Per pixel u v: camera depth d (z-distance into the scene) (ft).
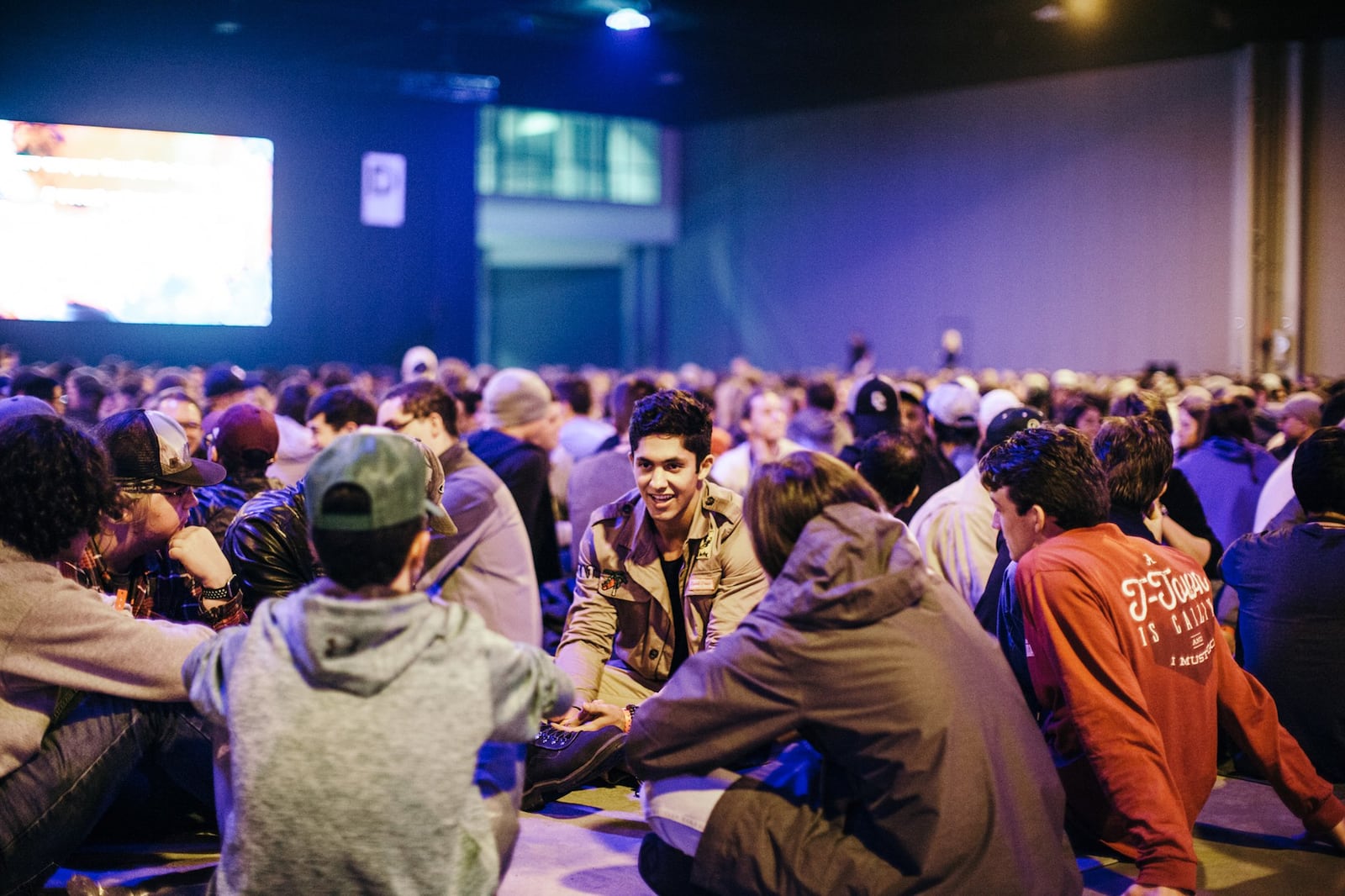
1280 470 15.84
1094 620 9.29
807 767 8.18
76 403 22.33
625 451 16.51
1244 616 12.93
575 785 11.77
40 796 8.71
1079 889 8.23
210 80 55.72
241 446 13.06
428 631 6.48
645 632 11.60
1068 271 81.71
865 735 7.52
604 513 11.47
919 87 84.38
